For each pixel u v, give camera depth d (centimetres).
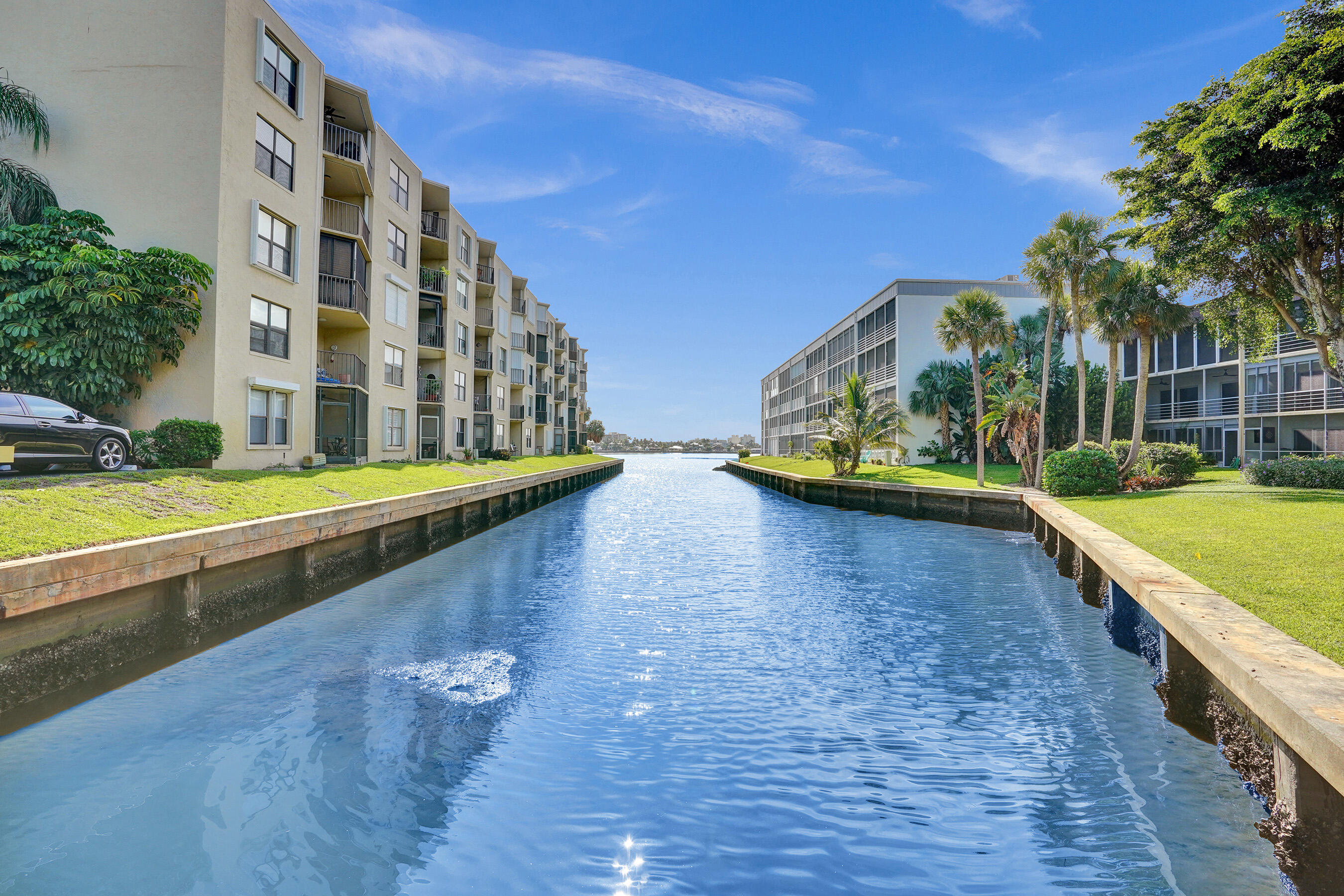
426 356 3472
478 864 422
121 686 736
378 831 457
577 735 614
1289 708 409
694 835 454
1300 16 1489
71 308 1426
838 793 511
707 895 393
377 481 1912
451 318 3556
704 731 624
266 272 1881
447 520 1919
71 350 1441
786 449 8650
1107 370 4103
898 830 462
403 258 2988
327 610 1107
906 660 848
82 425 1262
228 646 895
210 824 465
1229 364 3278
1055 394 4022
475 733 616
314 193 2138
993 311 3072
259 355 1845
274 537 1043
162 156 1669
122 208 1655
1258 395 3123
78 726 629
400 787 517
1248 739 527
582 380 8238
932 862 427
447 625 1008
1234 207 1515
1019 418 2842
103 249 1508
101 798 499
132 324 1492
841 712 673
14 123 1609
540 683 749
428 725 634
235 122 1741
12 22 1662
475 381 4291
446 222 3478
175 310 1566
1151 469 2528
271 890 395
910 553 1797
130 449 1354
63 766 550
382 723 639
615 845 443
